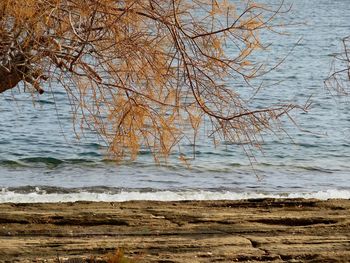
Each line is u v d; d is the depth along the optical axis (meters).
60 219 21.61
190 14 14.95
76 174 37.22
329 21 181.62
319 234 20.52
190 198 31.75
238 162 40.53
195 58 14.87
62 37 14.19
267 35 126.75
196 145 41.97
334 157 44.34
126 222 21.53
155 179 36.12
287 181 37.34
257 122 15.05
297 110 61.16
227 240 19.75
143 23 14.84
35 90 15.12
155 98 15.23
